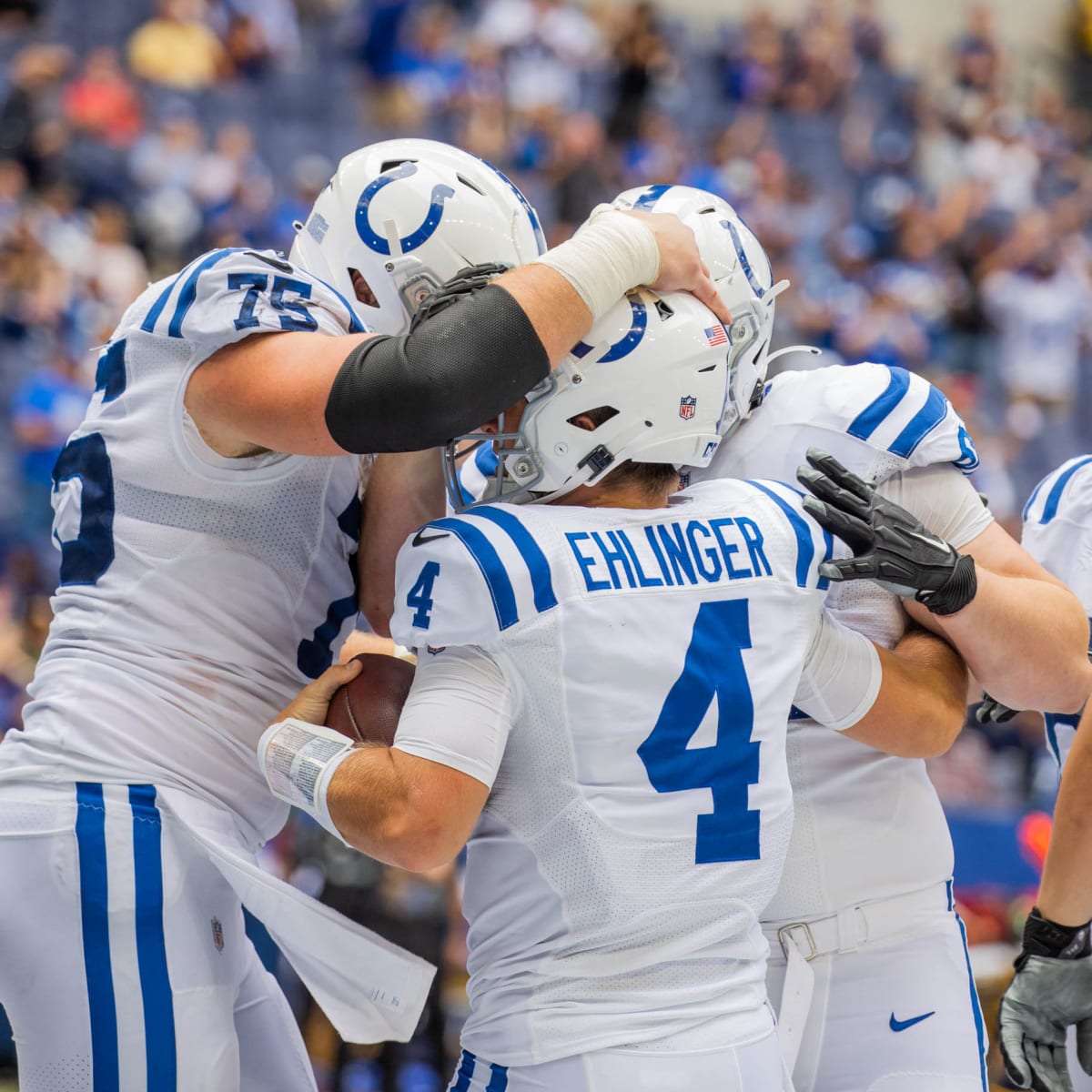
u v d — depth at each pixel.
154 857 7.04
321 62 41.31
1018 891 21.30
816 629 7.22
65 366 28.83
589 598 6.57
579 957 6.63
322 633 7.84
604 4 47.38
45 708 7.30
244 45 39.47
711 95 47.03
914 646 7.91
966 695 7.84
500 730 6.52
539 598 6.51
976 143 49.75
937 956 8.34
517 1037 6.61
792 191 42.53
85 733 7.14
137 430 7.30
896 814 8.35
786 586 7.02
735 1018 6.70
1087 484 9.58
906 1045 8.18
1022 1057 8.39
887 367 8.30
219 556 7.35
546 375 6.78
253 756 7.46
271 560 7.48
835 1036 8.22
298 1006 18.97
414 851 6.40
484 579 6.48
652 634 6.65
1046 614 7.68
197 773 7.26
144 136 35.78
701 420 7.11
